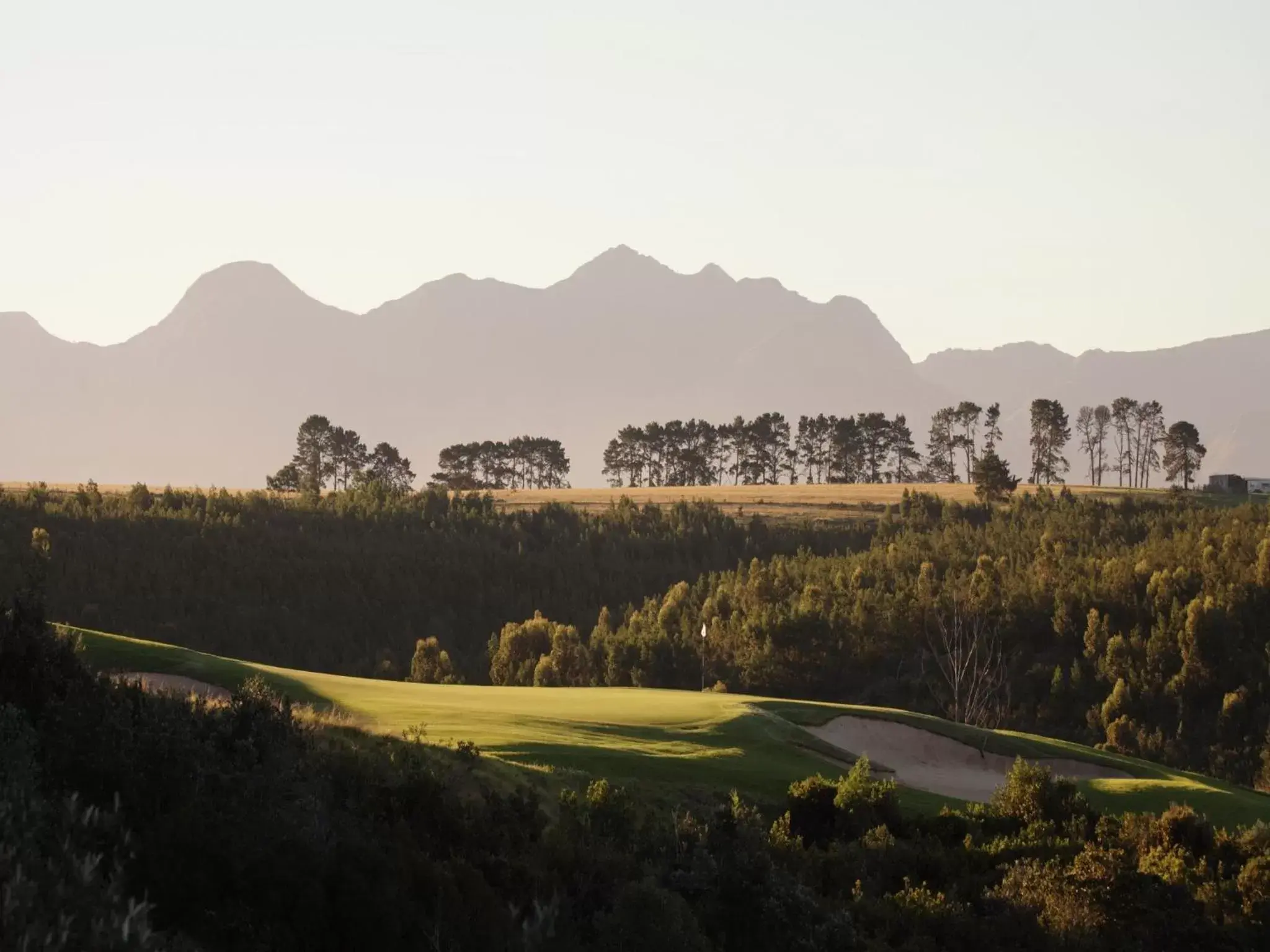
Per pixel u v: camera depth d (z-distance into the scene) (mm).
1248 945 27531
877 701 95625
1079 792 45344
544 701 46156
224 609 111625
